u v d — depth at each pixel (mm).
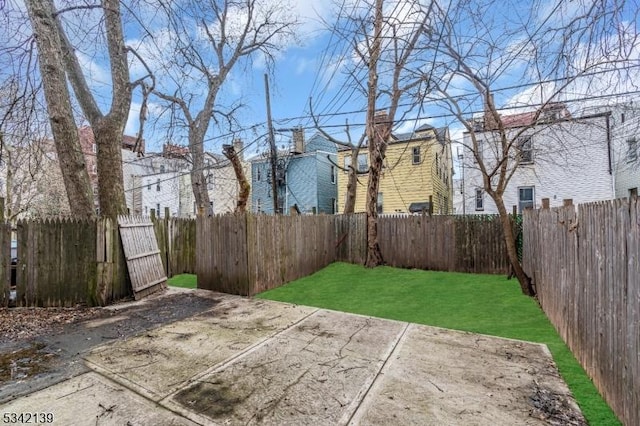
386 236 8320
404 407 2318
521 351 3275
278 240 6613
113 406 2361
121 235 5590
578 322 2973
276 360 3105
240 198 7656
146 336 3793
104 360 3139
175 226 7996
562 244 3508
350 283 6656
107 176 6926
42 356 3258
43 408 2336
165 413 2273
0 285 5160
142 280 5832
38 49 5961
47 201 15633
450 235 7500
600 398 2396
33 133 6676
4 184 14617
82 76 7254
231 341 3604
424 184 15617
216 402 2402
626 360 2004
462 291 5746
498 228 7020
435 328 3994
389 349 3359
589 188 12336
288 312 4750
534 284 5188
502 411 2262
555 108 5816
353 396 2471
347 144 10672
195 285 6832
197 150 13195
